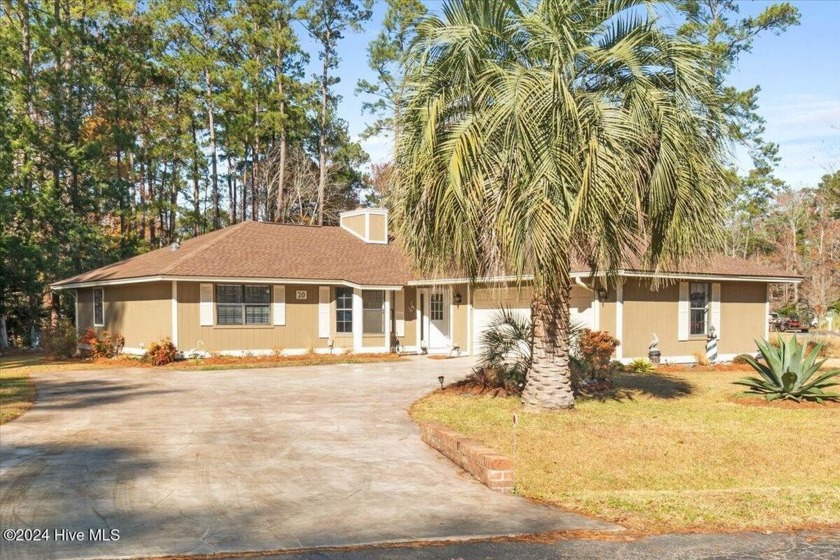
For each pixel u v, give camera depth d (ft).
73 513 20.57
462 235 35.24
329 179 152.76
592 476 27.22
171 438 32.17
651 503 22.65
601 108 33.55
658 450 31.19
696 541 18.79
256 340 75.25
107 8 126.21
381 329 81.71
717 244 36.86
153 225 145.59
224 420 37.14
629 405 42.50
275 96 139.23
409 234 38.14
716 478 27.66
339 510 21.25
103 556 17.03
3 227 97.66
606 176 32.48
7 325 109.60
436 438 30.14
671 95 34.91
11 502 21.63
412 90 36.29
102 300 85.51
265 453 29.19
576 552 17.75
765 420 38.14
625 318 65.62
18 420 36.83
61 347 80.02
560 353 39.42
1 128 96.43
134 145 126.00
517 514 21.08
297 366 68.13
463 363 70.79
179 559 16.90
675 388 50.70
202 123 147.33
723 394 47.83
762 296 79.36
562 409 39.29
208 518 20.27
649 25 35.65
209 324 72.59
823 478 28.04
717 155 36.01
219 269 72.02
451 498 22.80
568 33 33.50
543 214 32.27
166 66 135.54
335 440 32.09
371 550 17.69
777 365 45.24
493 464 24.02
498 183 34.81
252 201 154.71
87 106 120.57
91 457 28.04
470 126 34.06
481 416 37.96
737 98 105.19
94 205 112.47
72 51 114.21
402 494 23.18
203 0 137.49
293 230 88.89
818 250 146.30
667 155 33.83
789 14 101.35
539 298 39.24
